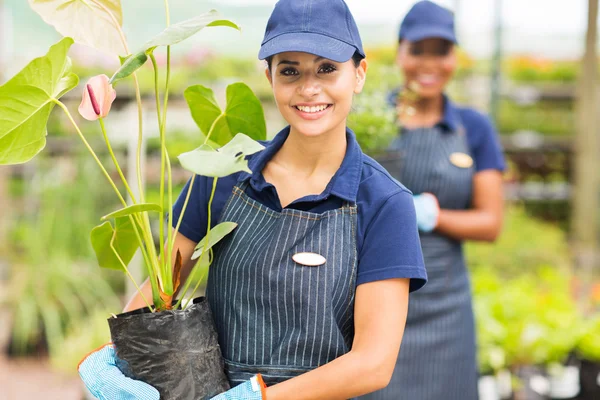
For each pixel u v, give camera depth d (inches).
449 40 100.8
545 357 132.5
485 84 277.3
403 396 96.1
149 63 222.2
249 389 53.2
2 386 157.8
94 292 185.2
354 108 91.5
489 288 167.5
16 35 220.8
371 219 56.4
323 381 53.0
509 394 130.0
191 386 53.7
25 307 177.9
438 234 99.5
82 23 59.3
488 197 103.1
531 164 314.2
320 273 55.3
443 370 98.0
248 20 239.9
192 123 223.9
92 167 200.1
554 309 149.3
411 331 96.9
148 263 55.9
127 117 211.3
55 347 174.1
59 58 51.1
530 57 302.4
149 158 211.2
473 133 104.4
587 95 260.7
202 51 241.1
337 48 54.4
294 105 55.9
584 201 263.6
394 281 55.6
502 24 241.0
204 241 56.4
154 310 56.1
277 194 58.1
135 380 54.0
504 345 132.4
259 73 247.9
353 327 58.4
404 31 103.2
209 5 214.1
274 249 56.1
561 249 253.3
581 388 131.6
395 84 108.7
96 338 170.7
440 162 100.9
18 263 194.2
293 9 55.5
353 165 57.7
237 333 57.1
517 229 258.8
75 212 194.7
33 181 207.3
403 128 102.7
